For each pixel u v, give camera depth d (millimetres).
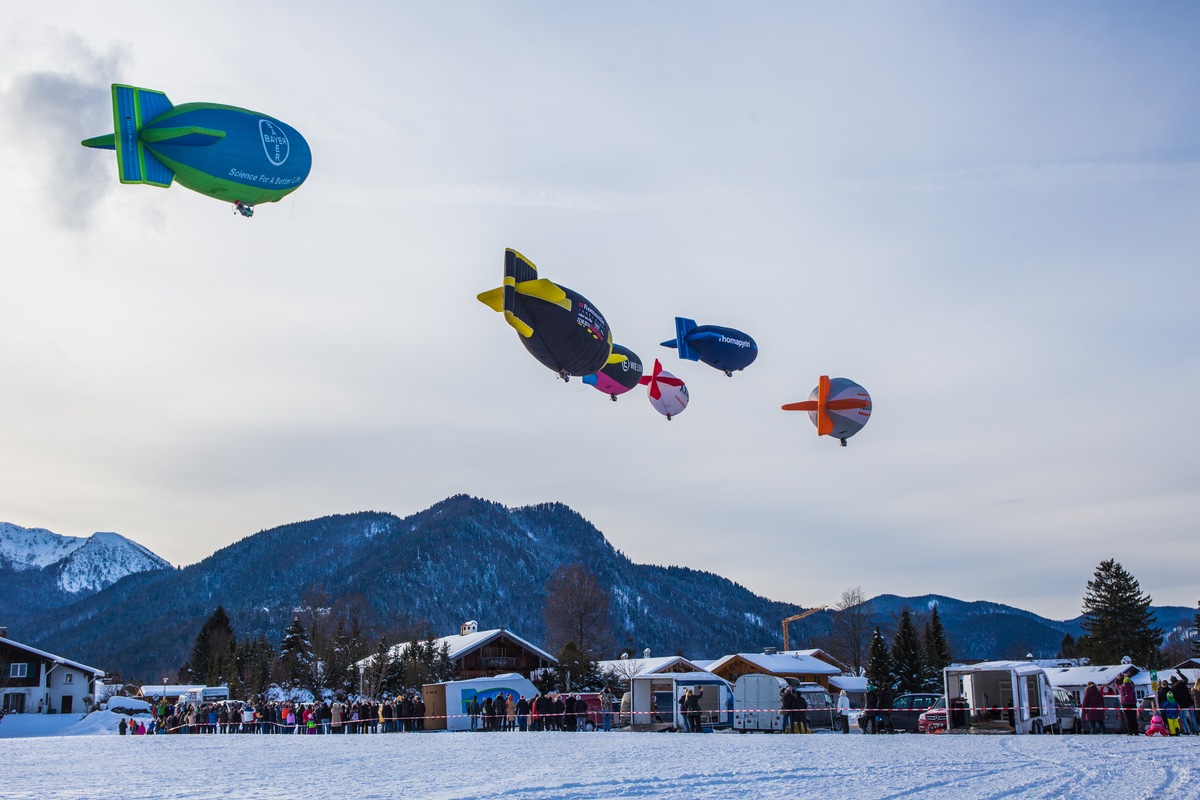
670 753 27219
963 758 23828
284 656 99500
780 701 48625
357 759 27188
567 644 87875
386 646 94625
